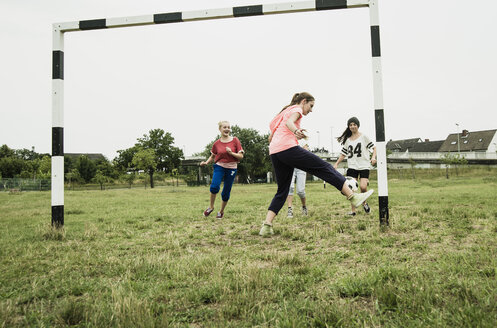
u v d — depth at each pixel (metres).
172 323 1.78
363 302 2.00
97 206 10.61
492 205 6.88
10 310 1.97
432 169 44.62
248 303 1.99
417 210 6.22
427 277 2.30
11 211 9.10
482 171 39.88
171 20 5.14
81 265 3.08
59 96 5.10
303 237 4.08
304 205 6.65
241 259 3.15
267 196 14.70
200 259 3.06
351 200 4.14
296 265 2.87
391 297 1.94
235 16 5.03
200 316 1.90
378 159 4.58
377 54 4.65
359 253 3.21
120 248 3.86
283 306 1.95
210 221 6.21
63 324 1.82
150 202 12.40
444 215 5.43
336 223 5.21
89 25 5.20
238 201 11.66
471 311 1.68
